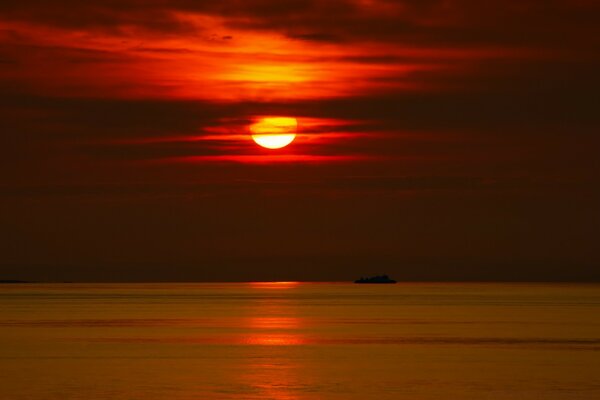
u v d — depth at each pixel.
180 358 153.38
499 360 149.88
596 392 117.81
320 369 138.75
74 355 157.75
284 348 170.25
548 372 134.88
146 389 120.12
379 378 129.50
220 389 120.12
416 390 119.56
